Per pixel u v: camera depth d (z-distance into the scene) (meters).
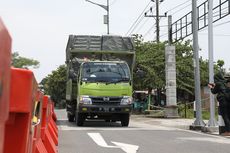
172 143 12.28
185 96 45.81
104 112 18.33
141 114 37.34
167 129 17.70
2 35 1.47
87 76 18.56
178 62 39.12
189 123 23.05
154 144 11.98
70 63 21.27
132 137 13.84
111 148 10.99
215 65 42.34
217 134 15.55
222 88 15.05
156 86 37.88
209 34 17.39
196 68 18.47
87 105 18.22
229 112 15.09
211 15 17.44
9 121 2.39
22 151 2.52
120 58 21.67
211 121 16.78
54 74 71.75
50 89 72.44
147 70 37.56
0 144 1.60
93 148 10.94
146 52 39.12
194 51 18.64
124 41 21.67
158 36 43.81
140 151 10.52
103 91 18.41
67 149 10.62
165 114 29.72
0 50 1.46
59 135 14.18
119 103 18.48
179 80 39.03
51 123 10.30
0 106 1.54
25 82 2.30
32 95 2.45
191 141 12.90
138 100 42.59
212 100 16.95
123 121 19.14
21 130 2.49
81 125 18.95
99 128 17.55
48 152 6.89
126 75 18.88
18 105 2.29
